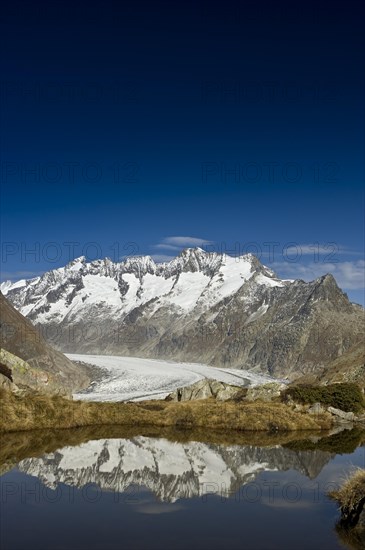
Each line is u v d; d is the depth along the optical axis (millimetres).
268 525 16781
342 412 53531
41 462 27219
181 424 46594
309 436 41469
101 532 15867
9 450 30781
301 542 14969
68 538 15258
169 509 18766
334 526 16641
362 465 27594
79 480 23375
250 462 28672
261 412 48344
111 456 29766
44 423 41438
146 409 52938
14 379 53094
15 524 16703
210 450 33125
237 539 15258
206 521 17141
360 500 17422
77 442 34969
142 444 35219
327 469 26672
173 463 28172
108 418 46281
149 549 14328
